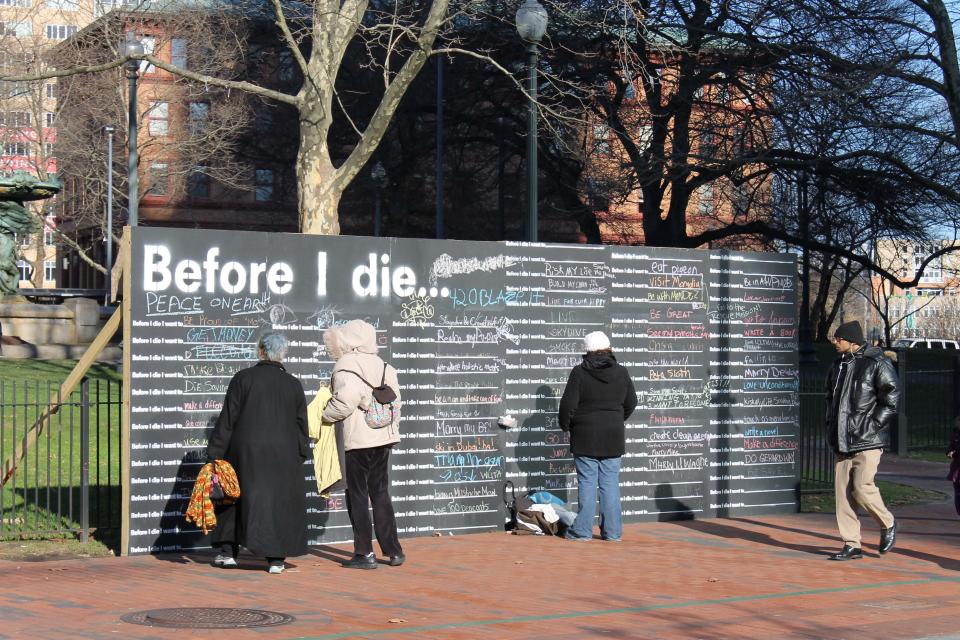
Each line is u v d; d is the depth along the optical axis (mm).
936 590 8969
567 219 44750
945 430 24078
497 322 11773
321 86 16703
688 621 7664
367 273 11141
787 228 36906
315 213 16797
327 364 10930
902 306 104938
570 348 12172
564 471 12133
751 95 31422
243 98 43125
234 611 7688
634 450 12555
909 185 30203
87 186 51125
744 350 13180
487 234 43156
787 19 29406
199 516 9109
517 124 37344
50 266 109562
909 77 25922
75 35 41156
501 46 33844
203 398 10414
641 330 12570
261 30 40438
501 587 8820
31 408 16859
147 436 10211
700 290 12906
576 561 10109
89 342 28266
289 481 9258
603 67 31688
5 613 7488
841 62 27969
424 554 10422
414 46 34812
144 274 10266
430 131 39094
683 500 12805
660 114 32062
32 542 10805
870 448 10328
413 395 11367
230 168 48000
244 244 10617
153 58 16984
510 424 11688
